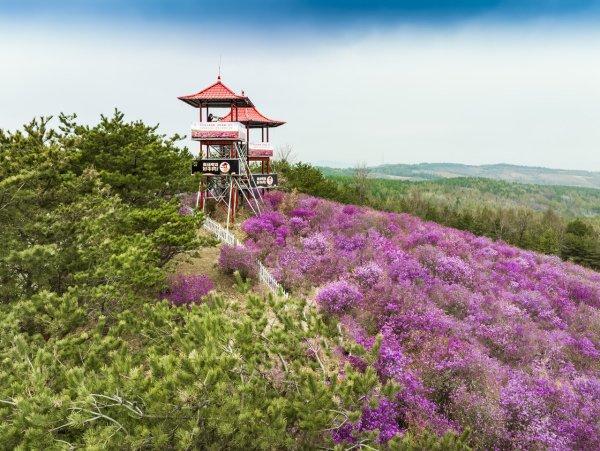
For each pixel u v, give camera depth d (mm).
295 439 7953
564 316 22047
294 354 9531
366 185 73062
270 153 38000
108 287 11438
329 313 17359
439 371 13344
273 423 7312
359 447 8648
